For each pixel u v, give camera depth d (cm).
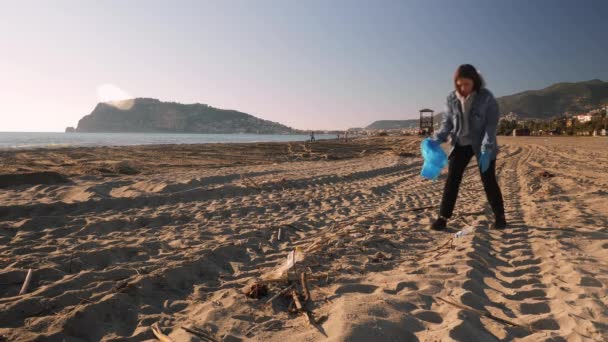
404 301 265
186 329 229
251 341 219
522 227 487
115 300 268
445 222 494
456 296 278
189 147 3042
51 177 866
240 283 317
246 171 1223
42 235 447
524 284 313
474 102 450
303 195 763
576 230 459
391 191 846
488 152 446
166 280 313
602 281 305
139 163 1570
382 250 405
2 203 621
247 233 464
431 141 473
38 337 220
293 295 279
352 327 217
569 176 1009
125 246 397
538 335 227
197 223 528
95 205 615
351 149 3055
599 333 224
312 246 397
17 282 305
